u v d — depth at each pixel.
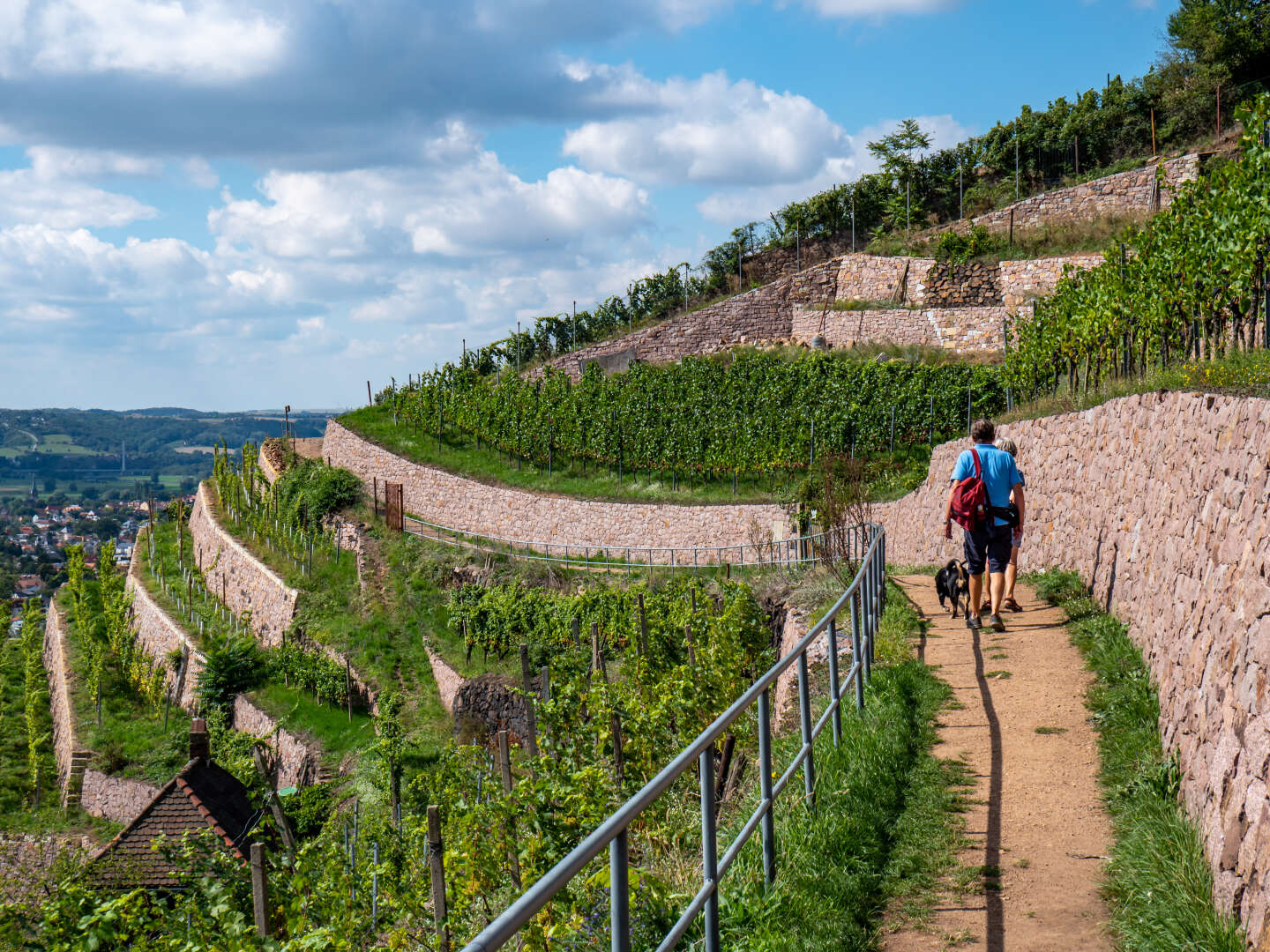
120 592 59.75
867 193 55.00
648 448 39.75
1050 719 6.47
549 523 39.94
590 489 40.16
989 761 5.88
